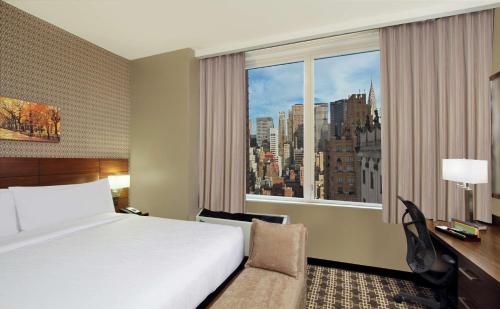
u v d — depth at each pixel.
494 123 2.25
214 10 2.53
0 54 2.36
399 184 2.64
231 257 2.07
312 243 3.11
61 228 2.24
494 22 2.36
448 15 2.46
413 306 2.22
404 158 2.62
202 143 3.59
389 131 2.71
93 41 3.21
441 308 2.05
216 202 3.46
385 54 2.71
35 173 2.59
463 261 1.61
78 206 2.60
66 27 2.86
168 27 2.87
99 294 1.21
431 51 2.55
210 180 3.52
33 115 2.59
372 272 2.85
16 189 2.22
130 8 2.49
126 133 3.76
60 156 2.87
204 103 3.59
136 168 3.75
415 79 2.59
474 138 2.38
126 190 3.74
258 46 3.20
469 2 2.33
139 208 3.71
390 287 2.55
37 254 1.70
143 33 3.01
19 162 2.46
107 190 3.03
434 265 2.00
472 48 2.40
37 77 2.65
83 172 3.07
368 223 2.88
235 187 3.34
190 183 3.44
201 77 3.59
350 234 2.95
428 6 2.46
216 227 2.42
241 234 2.36
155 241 1.99
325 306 2.23
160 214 3.58
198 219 3.39
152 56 3.65
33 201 2.27
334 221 3.02
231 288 1.72
